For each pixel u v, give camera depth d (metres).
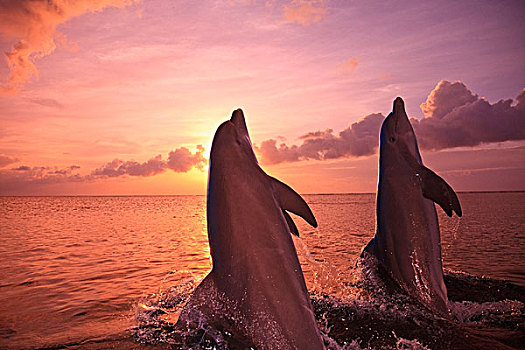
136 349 4.12
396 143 5.32
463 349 4.01
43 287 7.37
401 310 5.04
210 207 3.95
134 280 7.91
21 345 4.34
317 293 6.02
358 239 14.12
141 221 26.72
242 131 4.25
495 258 9.80
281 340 3.38
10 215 33.75
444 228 17.97
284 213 4.18
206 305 3.80
